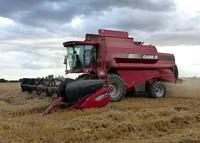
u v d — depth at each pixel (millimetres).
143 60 9586
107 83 7785
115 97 8141
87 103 5953
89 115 5125
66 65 8852
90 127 4133
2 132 3867
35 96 8164
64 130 3980
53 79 7039
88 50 8672
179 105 6711
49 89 6930
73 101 6074
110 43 8711
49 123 4395
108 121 4418
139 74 9578
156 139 3541
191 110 5988
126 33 9758
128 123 4273
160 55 10781
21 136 3678
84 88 5930
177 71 11203
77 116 5160
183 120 4754
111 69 8922
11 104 7527
